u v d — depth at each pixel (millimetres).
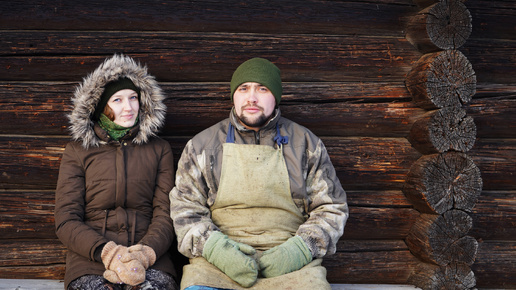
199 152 2236
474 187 2508
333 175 2283
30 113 2537
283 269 1983
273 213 2203
